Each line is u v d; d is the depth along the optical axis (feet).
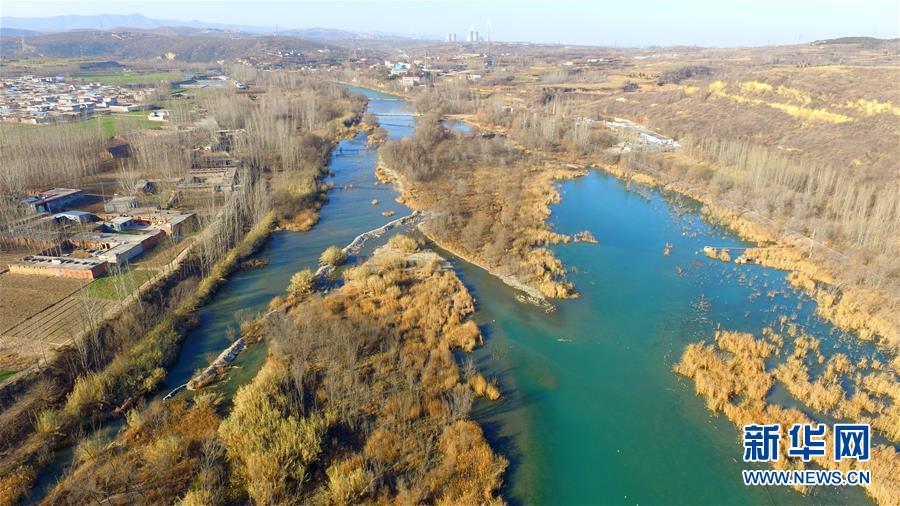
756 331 209.87
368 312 212.43
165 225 280.92
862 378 178.29
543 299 233.96
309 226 318.04
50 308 201.26
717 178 384.88
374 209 351.25
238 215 306.35
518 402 169.99
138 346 182.50
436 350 188.14
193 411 155.94
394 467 138.31
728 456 148.97
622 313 223.51
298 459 135.54
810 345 197.47
